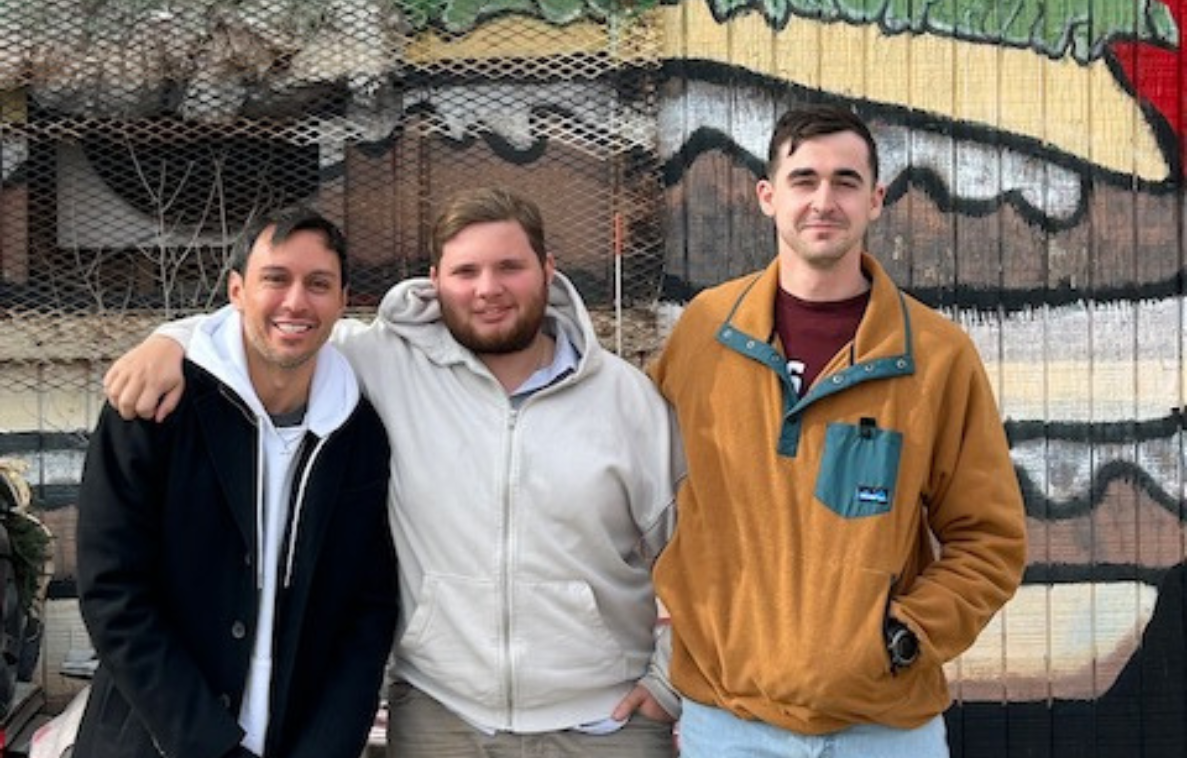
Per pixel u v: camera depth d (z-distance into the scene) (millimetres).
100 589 2885
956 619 2920
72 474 4727
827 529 2910
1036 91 4711
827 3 4684
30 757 4012
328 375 3049
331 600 3045
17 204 4691
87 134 4660
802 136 2979
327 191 4711
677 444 3221
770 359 3021
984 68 4707
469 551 3088
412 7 4664
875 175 3057
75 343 4688
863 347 2990
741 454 3016
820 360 3045
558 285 3348
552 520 3100
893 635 2846
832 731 2938
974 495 2990
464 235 3086
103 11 4547
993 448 3018
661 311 4719
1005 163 4727
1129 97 4711
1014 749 4754
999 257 4738
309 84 4648
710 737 3023
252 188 4738
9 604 3947
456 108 4703
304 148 4738
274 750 2973
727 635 2967
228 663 2930
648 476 3201
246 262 2936
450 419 3141
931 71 4703
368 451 3086
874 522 2895
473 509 3086
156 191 4723
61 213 4719
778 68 4691
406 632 3143
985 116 4711
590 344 3195
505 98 4699
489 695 3121
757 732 2973
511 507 3088
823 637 2852
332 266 2943
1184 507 4738
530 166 4715
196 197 4734
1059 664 4750
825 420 2980
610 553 3162
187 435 2928
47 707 4699
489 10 4672
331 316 2955
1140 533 4758
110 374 2918
